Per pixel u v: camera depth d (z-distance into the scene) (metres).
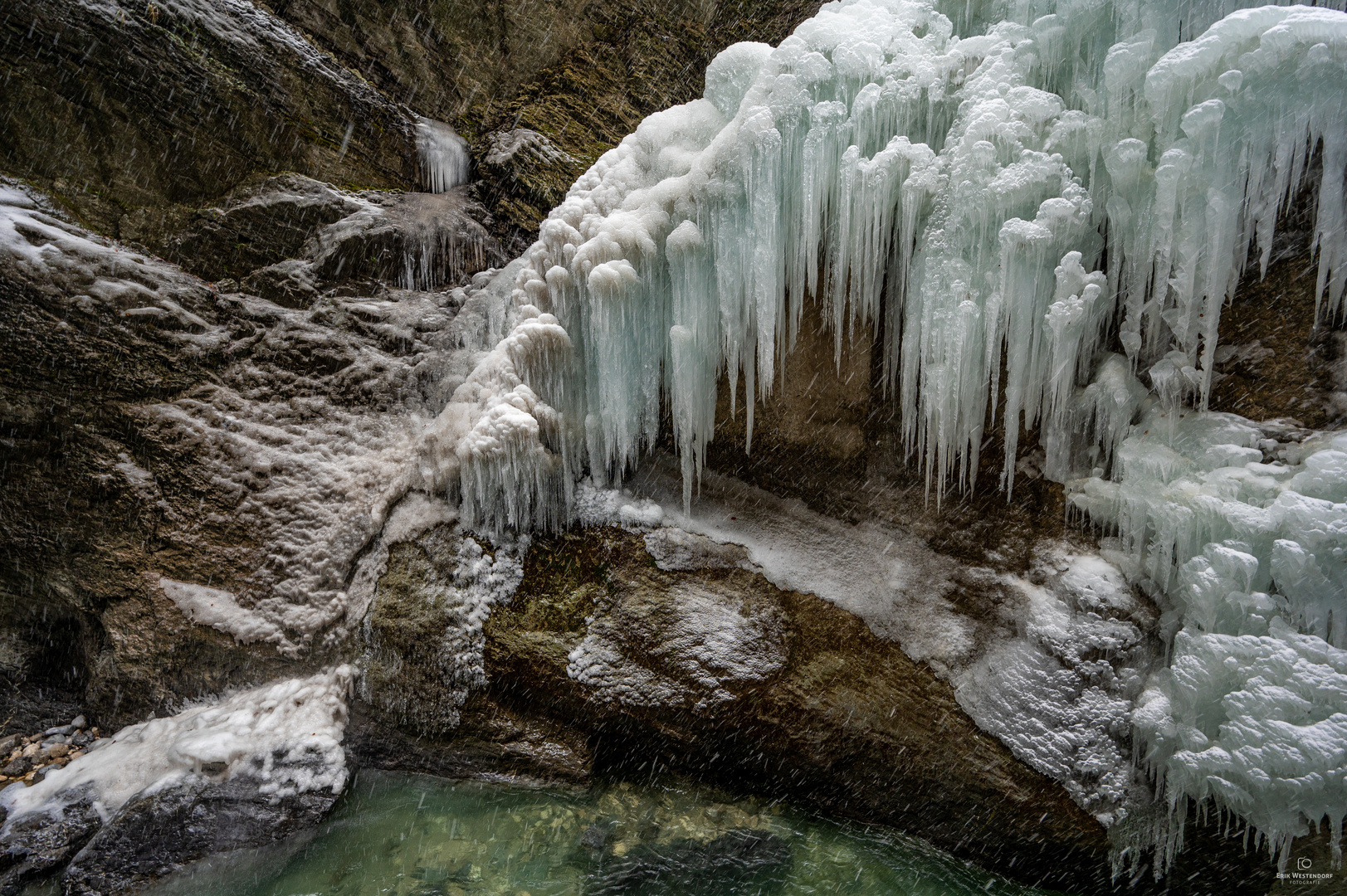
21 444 4.29
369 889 3.50
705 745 4.05
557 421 4.38
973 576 3.94
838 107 3.83
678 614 4.13
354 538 4.51
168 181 5.21
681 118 4.39
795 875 3.61
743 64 4.25
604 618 4.20
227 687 4.31
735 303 4.10
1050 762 3.54
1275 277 3.41
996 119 3.54
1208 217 3.26
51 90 4.86
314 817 3.82
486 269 5.91
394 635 4.29
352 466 4.69
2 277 4.27
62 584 4.39
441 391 4.99
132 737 4.15
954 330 3.68
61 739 4.32
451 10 6.47
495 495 4.41
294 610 4.38
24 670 4.52
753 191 3.95
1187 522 3.39
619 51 6.89
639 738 4.12
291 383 4.86
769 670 3.98
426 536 4.47
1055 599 3.72
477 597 4.32
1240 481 3.30
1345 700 2.91
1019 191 3.50
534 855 3.70
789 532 4.32
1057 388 3.72
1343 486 3.08
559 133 6.54
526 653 4.18
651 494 4.51
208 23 5.34
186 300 4.84
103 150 5.03
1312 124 3.13
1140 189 3.45
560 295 4.34
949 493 4.07
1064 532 3.83
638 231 4.11
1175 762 3.26
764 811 4.00
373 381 4.95
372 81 6.42
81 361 4.39
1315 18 2.97
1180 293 3.40
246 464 4.56
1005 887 3.63
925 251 3.75
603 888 3.51
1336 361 3.29
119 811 3.68
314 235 5.43
